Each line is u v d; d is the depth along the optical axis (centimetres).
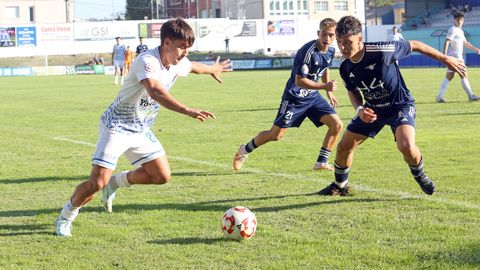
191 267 545
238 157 968
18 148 1280
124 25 6512
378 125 754
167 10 10200
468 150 1109
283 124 952
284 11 8075
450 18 5766
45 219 718
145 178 676
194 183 900
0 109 2183
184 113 589
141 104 633
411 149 719
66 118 1858
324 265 539
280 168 998
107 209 716
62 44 6412
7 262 568
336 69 4653
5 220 716
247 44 6756
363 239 610
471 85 2594
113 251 595
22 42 6303
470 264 526
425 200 756
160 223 688
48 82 4097
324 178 912
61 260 571
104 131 641
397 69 732
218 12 8831
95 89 3212
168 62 614
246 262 552
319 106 953
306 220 687
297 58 912
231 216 615
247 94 2595
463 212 699
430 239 603
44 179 956
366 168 968
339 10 8288
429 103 1927
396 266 530
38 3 8138
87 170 1027
